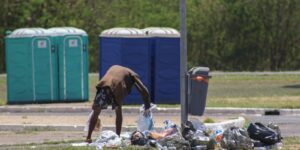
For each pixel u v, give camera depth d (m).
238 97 74.88
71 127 51.09
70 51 69.44
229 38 131.00
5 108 64.19
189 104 40.84
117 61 66.50
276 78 101.69
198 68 40.72
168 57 66.88
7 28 125.31
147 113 41.84
